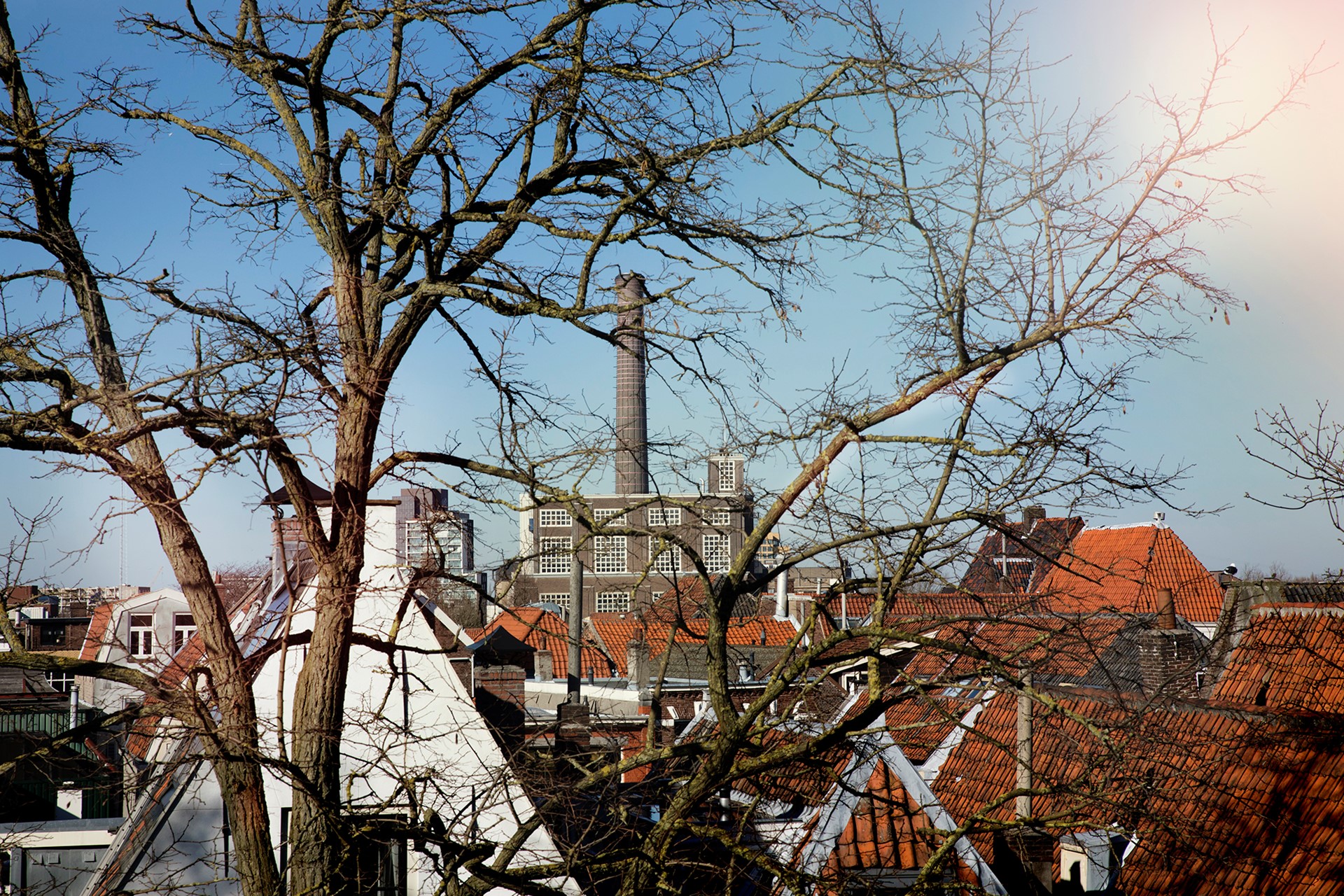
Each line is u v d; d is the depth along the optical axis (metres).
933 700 9.46
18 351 9.48
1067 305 9.94
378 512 13.54
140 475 8.73
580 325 10.14
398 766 9.69
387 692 10.16
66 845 15.63
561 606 75.31
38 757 9.52
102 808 20.75
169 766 9.01
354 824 8.89
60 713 25.89
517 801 13.18
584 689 33.06
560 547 9.89
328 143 10.12
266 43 10.60
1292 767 14.16
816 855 12.56
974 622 10.31
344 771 13.19
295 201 10.80
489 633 19.09
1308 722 14.52
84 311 10.09
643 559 10.84
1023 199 10.19
